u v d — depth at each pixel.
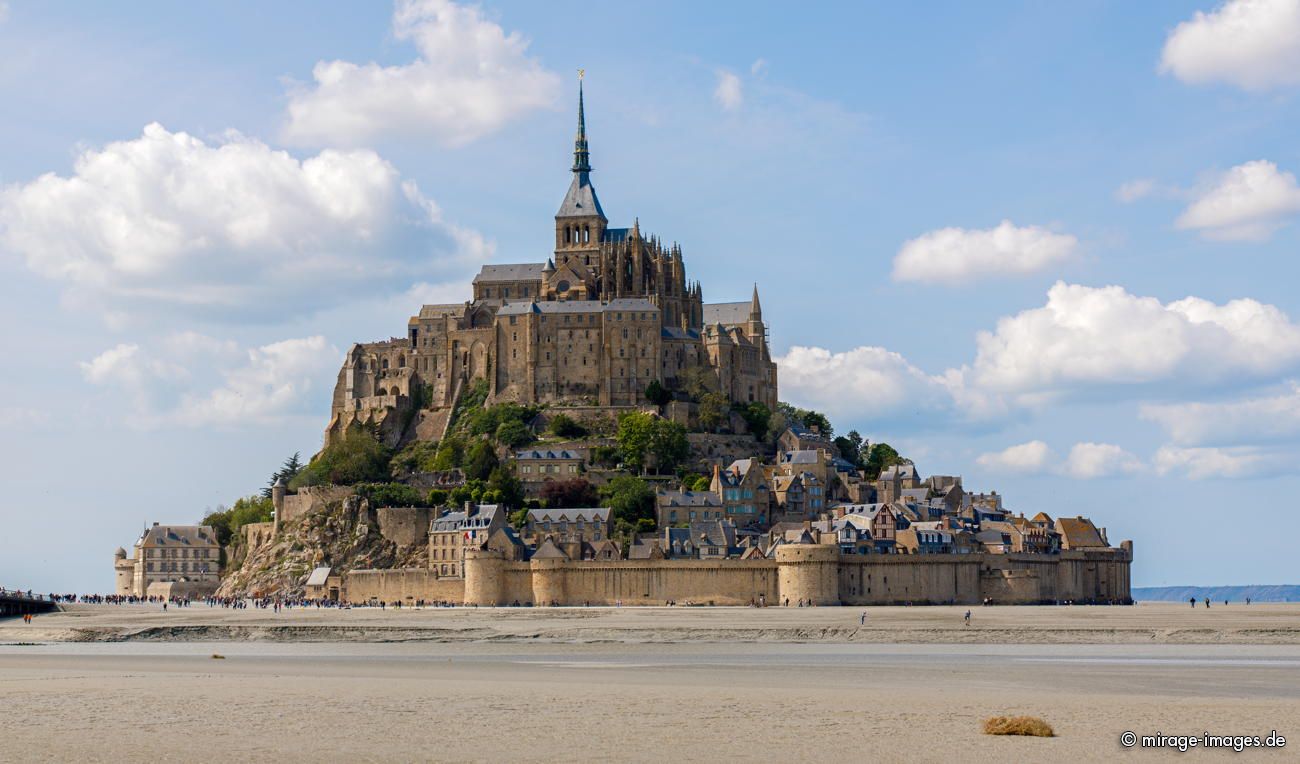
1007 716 107.62
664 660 171.88
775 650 189.25
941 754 93.62
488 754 93.88
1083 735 100.94
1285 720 107.94
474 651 191.12
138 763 90.50
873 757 92.75
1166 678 143.75
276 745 97.06
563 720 107.81
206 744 97.44
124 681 136.88
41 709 113.94
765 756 93.06
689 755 93.50
